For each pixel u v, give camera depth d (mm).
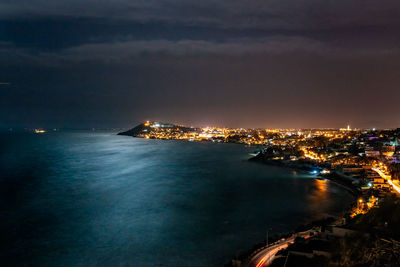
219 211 97938
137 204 105188
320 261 52281
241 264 58125
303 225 82625
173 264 62906
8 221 86812
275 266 53469
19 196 114812
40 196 115125
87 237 76062
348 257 50688
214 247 70500
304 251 56125
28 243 72375
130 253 67688
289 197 118438
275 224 85812
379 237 56312
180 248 70062
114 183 141750
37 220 87875
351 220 79688
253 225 84938
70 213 94375
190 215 93625
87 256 66312
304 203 109250
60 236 76500
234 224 85625
